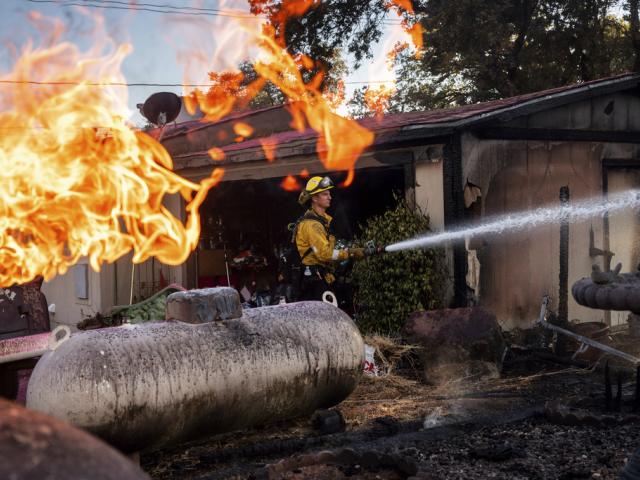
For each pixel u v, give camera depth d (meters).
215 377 3.93
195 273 11.16
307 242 6.23
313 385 4.43
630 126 9.27
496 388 5.79
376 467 3.61
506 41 22.97
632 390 5.44
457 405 5.24
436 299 7.50
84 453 0.75
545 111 8.27
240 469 3.80
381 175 10.70
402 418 4.95
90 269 11.04
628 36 23.20
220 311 4.14
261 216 12.14
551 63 23.91
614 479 3.40
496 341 6.31
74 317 11.61
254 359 4.12
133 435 3.70
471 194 7.45
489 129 7.67
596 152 8.92
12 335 6.06
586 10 22.72
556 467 3.64
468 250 7.46
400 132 7.40
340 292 6.65
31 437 0.74
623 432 4.25
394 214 7.55
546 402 5.10
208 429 4.06
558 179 8.46
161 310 6.40
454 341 6.29
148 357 3.73
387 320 7.41
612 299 4.05
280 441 4.30
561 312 6.86
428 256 7.48
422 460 3.85
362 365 4.72
